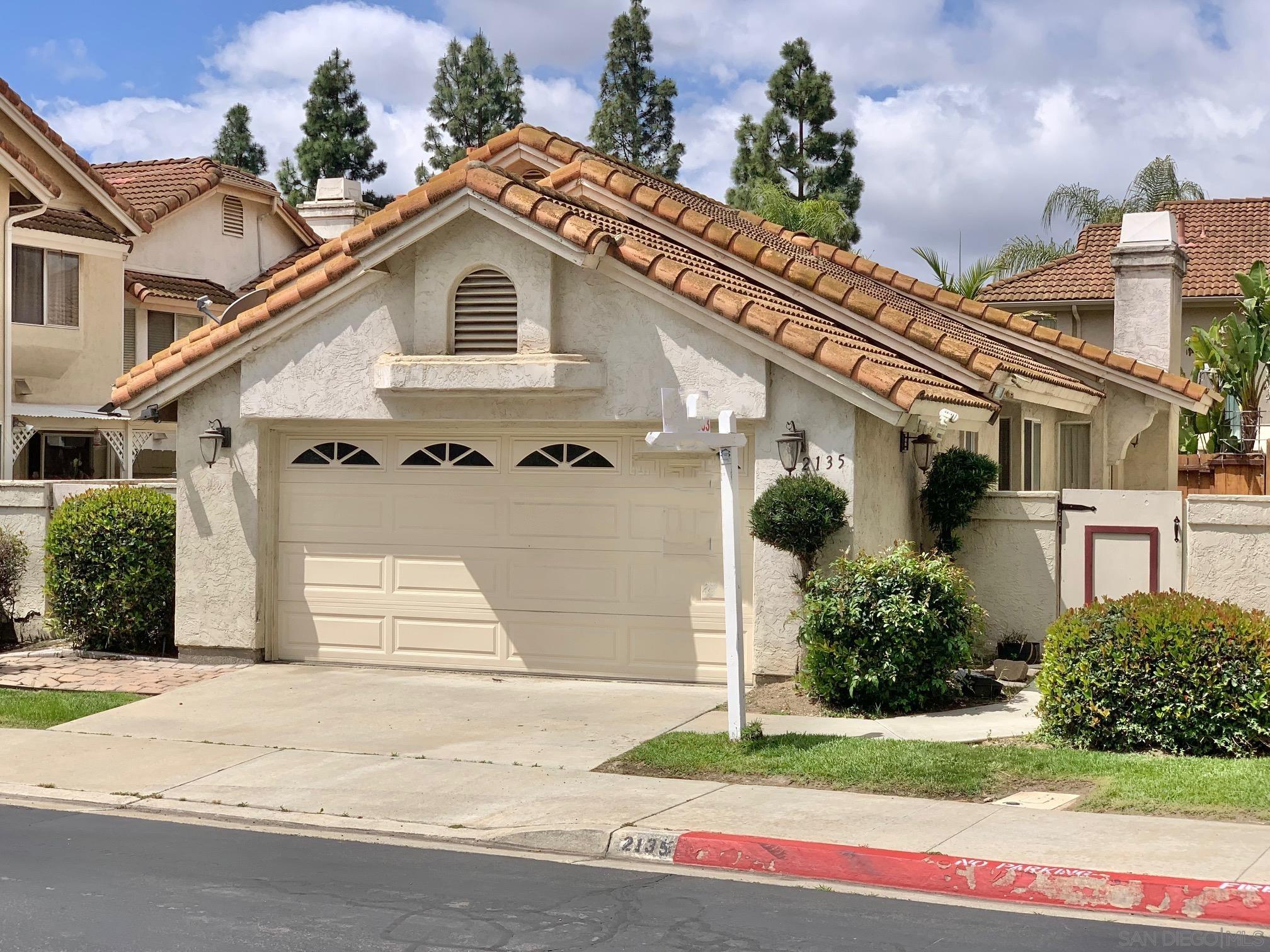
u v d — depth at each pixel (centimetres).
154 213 3038
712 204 2097
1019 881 740
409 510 1440
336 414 1403
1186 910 705
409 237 1334
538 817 895
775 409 1276
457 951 653
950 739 1077
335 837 887
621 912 716
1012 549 1379
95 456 2833
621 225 1488
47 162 2673
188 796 980
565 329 1330
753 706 1220
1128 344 2220
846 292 1505
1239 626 998
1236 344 2566
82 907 727
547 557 1392
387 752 1090
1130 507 1330
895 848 790
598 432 1368
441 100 5584
